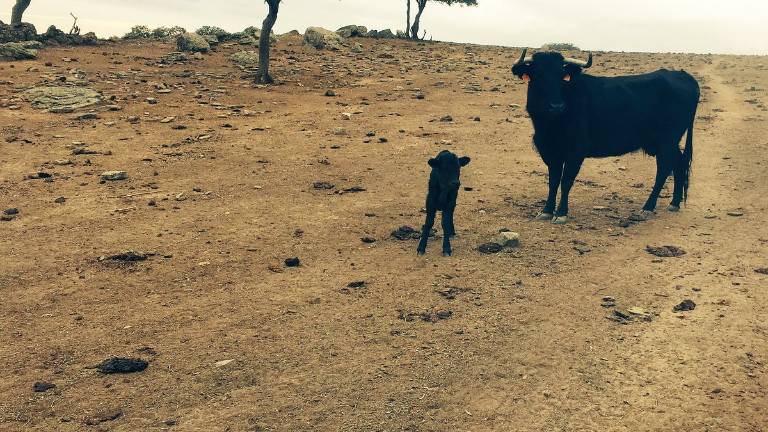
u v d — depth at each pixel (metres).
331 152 15.26
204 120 18.36
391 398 5.49
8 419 5.10
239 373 5.87
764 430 5.00
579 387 5.68
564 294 7.69
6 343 6.36
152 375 5.82
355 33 42.44
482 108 21.45
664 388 5.65
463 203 11.69
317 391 5.59
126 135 16.28
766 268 8.37
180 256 8.85
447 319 7.02
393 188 12.52
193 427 5.04
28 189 11.83
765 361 6.06
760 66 32.06
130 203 11.23
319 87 24.58
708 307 7.27
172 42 34.84
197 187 12.26
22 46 25.86
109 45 32.47
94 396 5.46
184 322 6.90
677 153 11.19
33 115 17.83
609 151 10.89
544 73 9.79
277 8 24.22
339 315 7.11
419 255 9.01
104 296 7.54
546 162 10.78
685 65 32.47
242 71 27.00
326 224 10.33
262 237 9.69
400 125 18.53
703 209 11.41
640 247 9.40
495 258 8.91
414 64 31.12
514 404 5.42
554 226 10.40
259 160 14.31
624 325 6.88
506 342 6.50
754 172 13.77
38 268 8.33
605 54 38.88
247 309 7.24
